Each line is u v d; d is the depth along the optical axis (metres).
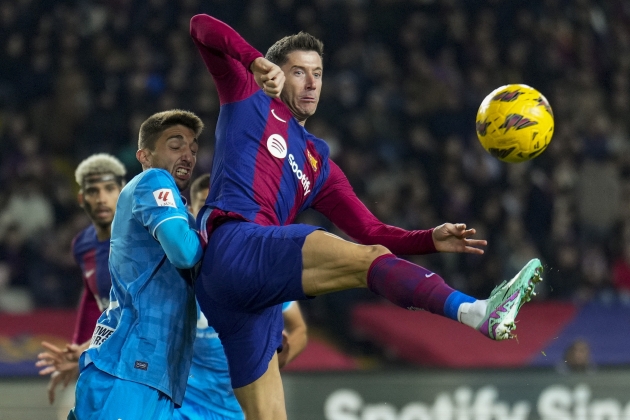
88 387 15.66
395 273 14.02
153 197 15.44
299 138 16.53
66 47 49.66
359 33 51.47
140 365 15.51
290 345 21.95
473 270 41.56
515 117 15.45
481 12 54.00
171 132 16.80
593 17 56.75
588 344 37.62
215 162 16.22
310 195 17.02
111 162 21.73
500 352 37.34
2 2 51.22
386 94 49.62
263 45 49.44
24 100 48.62
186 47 50.12
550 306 38.56
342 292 39.12
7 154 45.69
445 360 37.12
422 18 52.66
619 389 32.50
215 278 15.01
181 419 19.78
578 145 48.88
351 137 46.94
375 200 44.34
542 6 55.00
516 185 45.78
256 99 16.16
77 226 41.78
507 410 32.25
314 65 16.91
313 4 51.69
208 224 15.53
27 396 30.97
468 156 47.16
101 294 21.55
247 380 16.08
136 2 51.56
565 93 51.78
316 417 31.67
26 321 35.50
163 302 15.76
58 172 45.53
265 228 14.94
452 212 44.53
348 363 37.34
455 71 51.69
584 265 43.94
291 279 14.52
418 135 47.41
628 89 54.62
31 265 40.75
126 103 47.91
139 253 15.80
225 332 15.78
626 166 49.16
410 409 31.92
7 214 42.97
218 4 50.88
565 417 32.34
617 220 45.81
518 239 43.00
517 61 52.59
